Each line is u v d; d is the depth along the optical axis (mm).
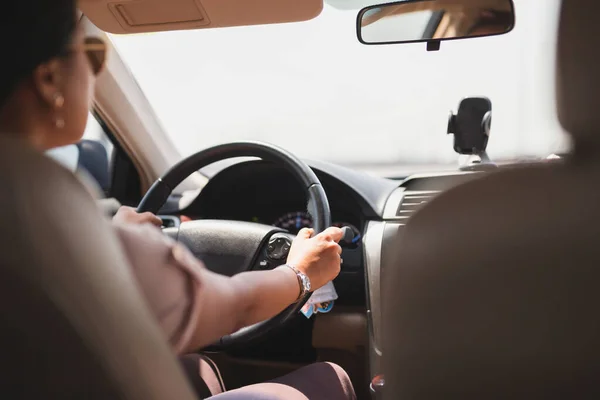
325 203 1295
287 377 1243
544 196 558
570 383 545
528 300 551
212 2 1340
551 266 544
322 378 1255
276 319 1132
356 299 1808
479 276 566
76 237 530
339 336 1803
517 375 562
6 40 540
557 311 543
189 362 1430
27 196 516
